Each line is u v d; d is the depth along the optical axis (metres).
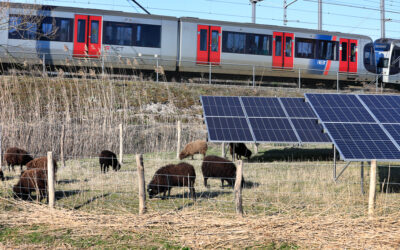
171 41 22.48
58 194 8.55
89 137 15.30
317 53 25.03
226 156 15.07
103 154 11.39
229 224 6.46
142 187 7.07
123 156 15.11
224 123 12.45
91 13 21.22
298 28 24.84
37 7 20.14
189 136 17.42
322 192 8.69
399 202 7.80
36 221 6.71
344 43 25.61
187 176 8.03
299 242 5.86
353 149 8.78
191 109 20.86
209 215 6.99
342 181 9.95
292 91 24.44
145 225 6.49
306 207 7.53
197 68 23.08
